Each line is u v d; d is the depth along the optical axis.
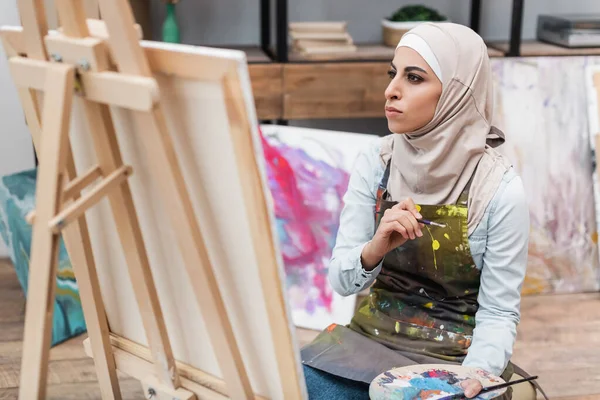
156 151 0.98
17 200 2.36
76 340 2.26
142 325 1.31
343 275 1.42
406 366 1.25
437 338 1.40
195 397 1.24
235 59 0.89
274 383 1.14
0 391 1.95
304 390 1.09
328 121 2.99
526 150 2.62
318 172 2.43
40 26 1.04
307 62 2.50
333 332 1.45
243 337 1.14
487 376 1.21
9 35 1.12
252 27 2.88
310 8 2.87
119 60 0.95
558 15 2.88
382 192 1.45
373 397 1.16
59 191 1.00
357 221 1.48
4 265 2.75
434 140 1.34
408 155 1.39
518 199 1.36
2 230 2.41
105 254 1.29
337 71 2.51
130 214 1.10
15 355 2.13
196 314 1.18
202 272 1.05
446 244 1.37
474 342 1.36
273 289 1.02
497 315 1.37
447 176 1.36
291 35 2.61
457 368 1.24
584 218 2.65
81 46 0.98
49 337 1.04
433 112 1.34
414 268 1.41
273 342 1.07
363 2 2.90
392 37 2.74
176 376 1.24
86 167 1.20
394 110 1.35
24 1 1.03
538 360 2.20
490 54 2.66
